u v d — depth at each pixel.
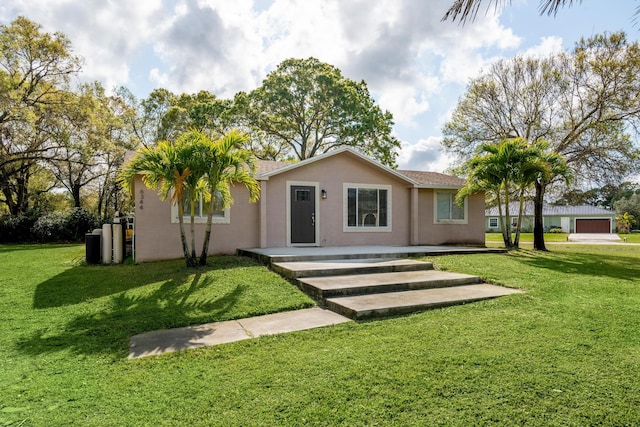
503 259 10.28
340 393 3.01
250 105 25.92
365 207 13.24
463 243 14.98
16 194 26.58
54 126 21.08
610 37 14.52
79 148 21.45
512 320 4.91
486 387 3.06
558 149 15.91
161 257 10.45
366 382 3.19
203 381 3.31
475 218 15.25
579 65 15.14
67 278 8.09
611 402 2.82
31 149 21.39
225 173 8.97
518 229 14.00
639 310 5.33
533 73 16.47
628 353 3.74
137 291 6.83
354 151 12.55
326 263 8.48
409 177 14.76
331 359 3.72
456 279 7.29
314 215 12.46
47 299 6.46
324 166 12.62
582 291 6.59
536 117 16.50
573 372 3.31
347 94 25.23
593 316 5.04
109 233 10.19
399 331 4.60
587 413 2.68
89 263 10.15
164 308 5.82
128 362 3.81
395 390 3.04
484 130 17.62
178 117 29.05
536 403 2.82
